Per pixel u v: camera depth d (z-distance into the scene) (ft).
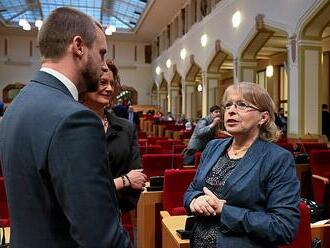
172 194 10.85
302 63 26.13
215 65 45.32
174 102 65.16
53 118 3.11
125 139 6.95
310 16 24.88
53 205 3.15
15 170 3.18
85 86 3.69
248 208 5.21
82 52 3.51
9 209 3.33
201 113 52.16
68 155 3.01
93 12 74.28
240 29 35.50
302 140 25.49
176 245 7.20
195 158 15.66
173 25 63.82
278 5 28.71
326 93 41.86
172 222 8.44
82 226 2.93
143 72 84.74
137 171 6.57
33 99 3.31
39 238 3.14
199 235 5.61
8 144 3.26
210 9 45.14
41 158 3.06
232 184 5.31
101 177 3.09
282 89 53.26
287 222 4.91
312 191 17.46
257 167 5.29
